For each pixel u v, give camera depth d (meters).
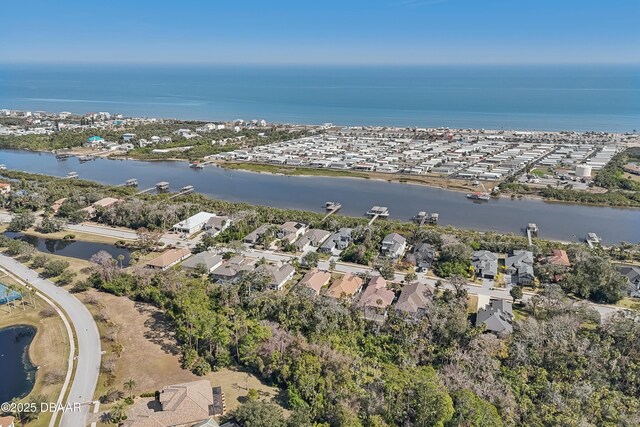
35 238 139.50
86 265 118.69
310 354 74.19
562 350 77.06
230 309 90.44
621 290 103.00
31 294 100.56
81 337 85.75
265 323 86.62
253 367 78.00
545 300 96.19
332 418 64.06
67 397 69.88
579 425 60.56
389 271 109.81
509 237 138.50
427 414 62.09
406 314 89.38
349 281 104.50
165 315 94.19
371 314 90.31
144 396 69.94
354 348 81.62
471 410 62.12
